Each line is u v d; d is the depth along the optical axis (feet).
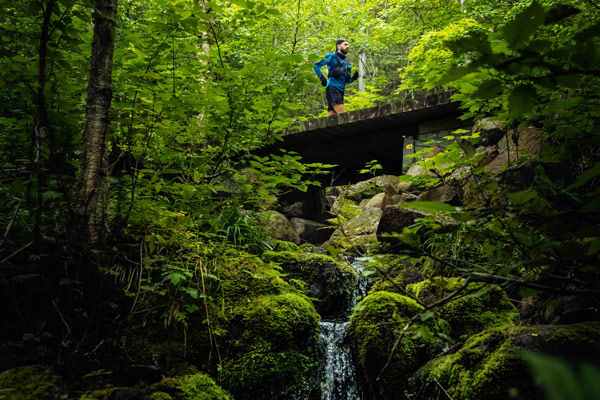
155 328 8.42
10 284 7.29
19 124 8.56
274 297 9.52
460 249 10.24
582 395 1.27
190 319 8.79
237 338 8.70
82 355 7.15
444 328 4.62
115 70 10.60
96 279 7.68
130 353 7.79
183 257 9.54
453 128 17.79
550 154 6.73
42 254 7.43
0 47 8.32
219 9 8.79
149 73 8.58
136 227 9.48
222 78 10.67
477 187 4.67
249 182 11.60
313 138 21.01
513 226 4.55
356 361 9.37
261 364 8.38
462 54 3.38
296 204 24.23
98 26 8.64
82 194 8.13
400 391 8.54
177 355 8.16
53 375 6.17
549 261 4.14
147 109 9.07
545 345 6.82
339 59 23.56
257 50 24.31
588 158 9.16
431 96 17.08
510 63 3.18
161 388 6.97
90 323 7.51
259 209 15.28
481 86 3.47
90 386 6.63
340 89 23.54
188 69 9.95
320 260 12.20
